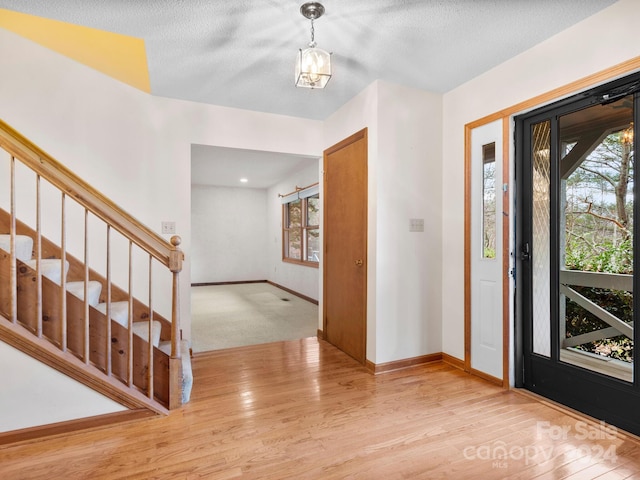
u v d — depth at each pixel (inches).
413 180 115.2
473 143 109.3
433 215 118.7
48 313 76.7
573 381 86.7
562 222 90.4
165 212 121.4
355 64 99.1
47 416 73.5
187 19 77.8
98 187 110.0
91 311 81.3
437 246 119.6
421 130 116.3
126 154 114.7
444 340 120.2
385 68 101.7
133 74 110.7
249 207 329.1
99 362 82.0
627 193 78.9
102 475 62.3
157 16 76.6
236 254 325.1
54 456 67.4
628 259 79.4
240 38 85.6
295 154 142.9
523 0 72.1
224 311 203.6
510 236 98.1
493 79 101.7
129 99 115.4
